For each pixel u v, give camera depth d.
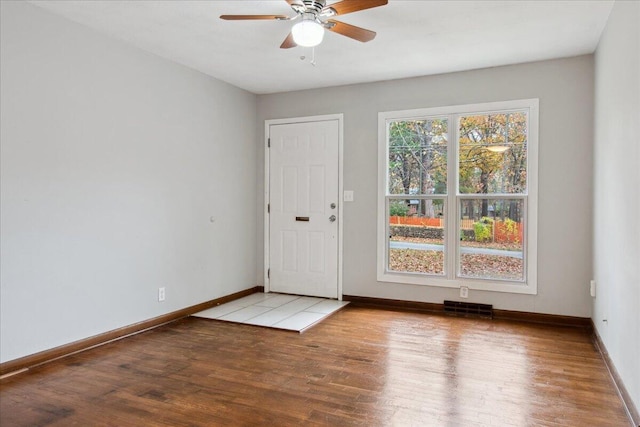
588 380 2.75
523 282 4.17
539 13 3.01
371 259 4.78
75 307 3.20
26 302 2.88
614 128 2.86
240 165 5.05
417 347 3.36
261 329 3.84
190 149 4.30
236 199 4.99
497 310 4.23
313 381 2.72
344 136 4.89
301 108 5.11
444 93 4.42
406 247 4.67
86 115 3.27
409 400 2.47
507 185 4.24
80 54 3.22
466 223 4.41
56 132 3.06
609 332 2.98
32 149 2.91
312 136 5.06
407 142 4.65
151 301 3.87
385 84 4.69
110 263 3.48
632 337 2.32
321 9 2.59
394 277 4.66
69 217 3.15
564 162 3.98
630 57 2.41
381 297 4.74
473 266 4.38
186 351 3.27
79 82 3.22
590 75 3.87
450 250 4.43
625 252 2.51
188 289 4.29
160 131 3.94
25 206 2.87
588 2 2.84
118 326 3.55
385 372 2.87
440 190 4.50
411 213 4.64
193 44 3.63
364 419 2.25
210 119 4.56
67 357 3.11
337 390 2.59
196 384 2.67
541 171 4.06
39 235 2.96
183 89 4.20
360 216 4.83
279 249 5.27
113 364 2.99
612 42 2.92
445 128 4.47
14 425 2.17
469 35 3.41
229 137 4.86
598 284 3.47
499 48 3.70
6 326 2.77
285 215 5.23
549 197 4.04
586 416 2.29
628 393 2.38
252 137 5.28
